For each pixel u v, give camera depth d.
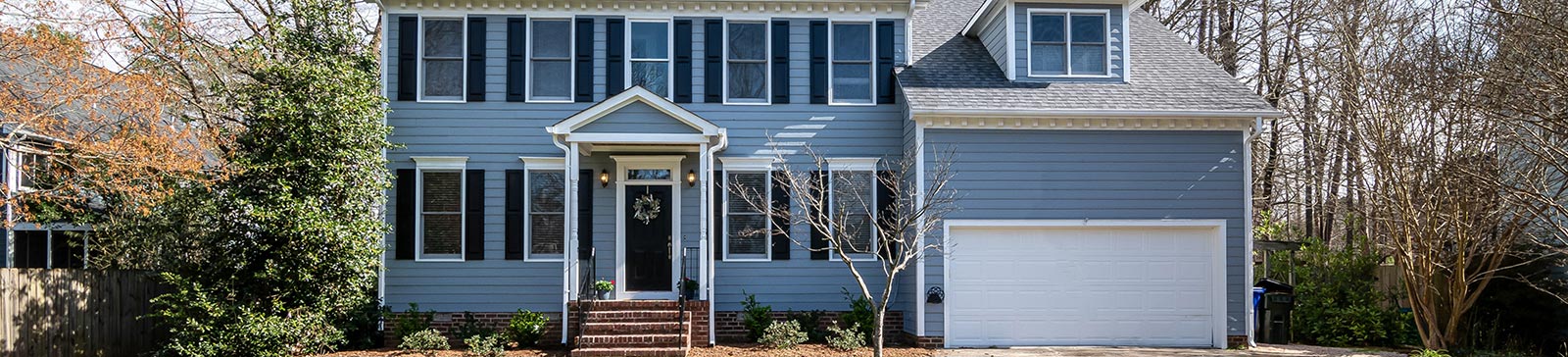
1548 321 16.27
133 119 14.85
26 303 12.77
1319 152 23.25
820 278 16.73
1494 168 15.03
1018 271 16.22
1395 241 16.33
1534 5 14.35
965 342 16.02
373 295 16.44
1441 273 16.66
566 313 15.58
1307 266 19.28
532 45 16.80
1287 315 17.53
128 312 15.18
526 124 16.64
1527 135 15.87
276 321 14.12
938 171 15.25
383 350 15.66
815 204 14.45
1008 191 16.02
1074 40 17.00
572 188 15.55
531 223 16.67
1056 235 16.31
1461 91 15.09
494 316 16.48
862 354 14.90
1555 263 16.25
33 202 16.81
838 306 16.73
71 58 14.18
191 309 14.12
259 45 15.86
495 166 16.61
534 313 16.30
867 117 16.88
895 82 16.92
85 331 13.99
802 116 16.83
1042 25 17.05
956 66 17.27
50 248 20.25
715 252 16.66
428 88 16.69
